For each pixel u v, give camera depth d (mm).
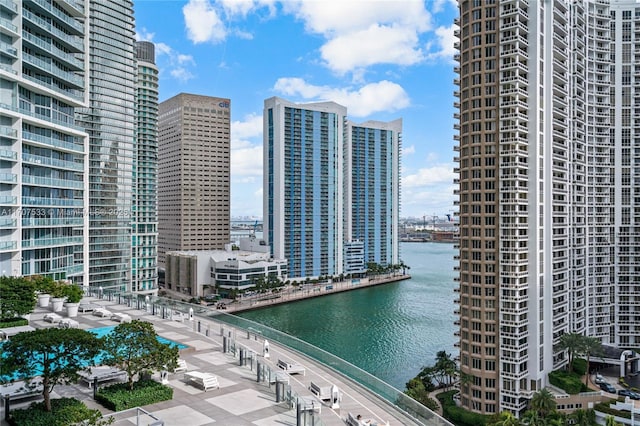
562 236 131000
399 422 53344
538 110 118688
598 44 157875
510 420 91875
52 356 44781
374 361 146500
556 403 104688
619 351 139375
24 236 103125
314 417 45781
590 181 155500
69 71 122125
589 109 155375
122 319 86062
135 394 48812
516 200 115000
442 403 119438
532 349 117188
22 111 100000
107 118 196375
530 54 118625
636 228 158875
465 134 122125
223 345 70312
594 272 156625
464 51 122625
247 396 52469
